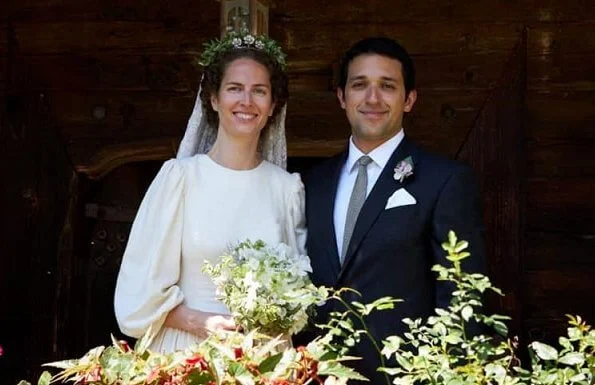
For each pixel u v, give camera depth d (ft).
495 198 17.15
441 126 17.28
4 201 17.84
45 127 17.83
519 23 17.26
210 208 10.84
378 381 10.83
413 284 11.00
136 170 18.60
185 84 17.66
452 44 17.30
